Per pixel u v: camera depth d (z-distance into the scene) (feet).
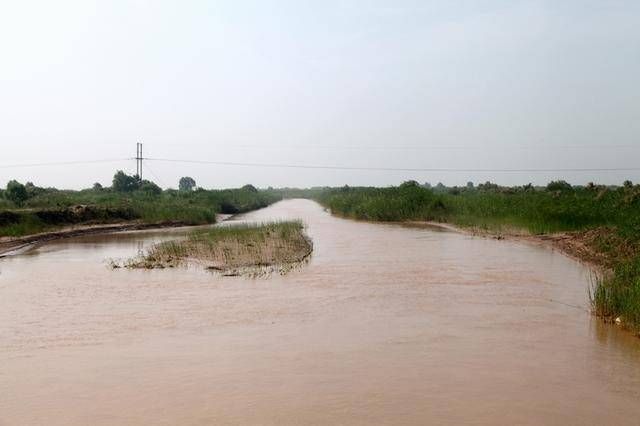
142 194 196.85
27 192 153.79
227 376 29.63
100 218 129.18
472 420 24.27
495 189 201.46
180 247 76.07
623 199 97.45
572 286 53.21
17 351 34.17
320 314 42.75
